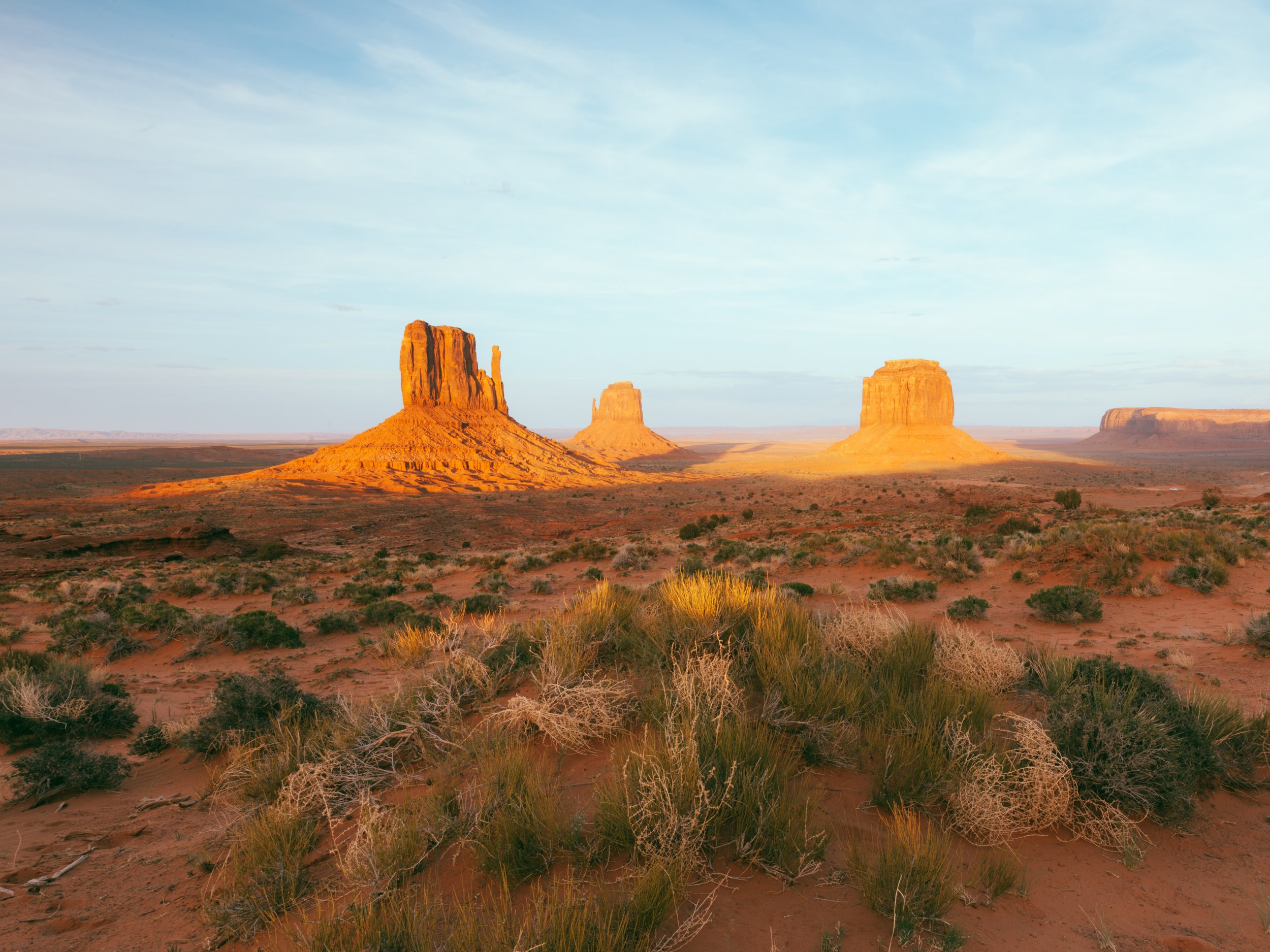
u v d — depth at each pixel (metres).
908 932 2.73
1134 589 13.54
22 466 181.38
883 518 53.41
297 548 54.97
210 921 3.15
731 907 2.92
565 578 23.94
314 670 11.06
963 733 4.18
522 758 4.02
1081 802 3.84
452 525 80.56
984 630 11.15
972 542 23.08
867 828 3.54
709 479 160.00
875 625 6.21
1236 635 9.10
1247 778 4.43
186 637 13.27
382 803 4.16
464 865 3.33
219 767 6.02
